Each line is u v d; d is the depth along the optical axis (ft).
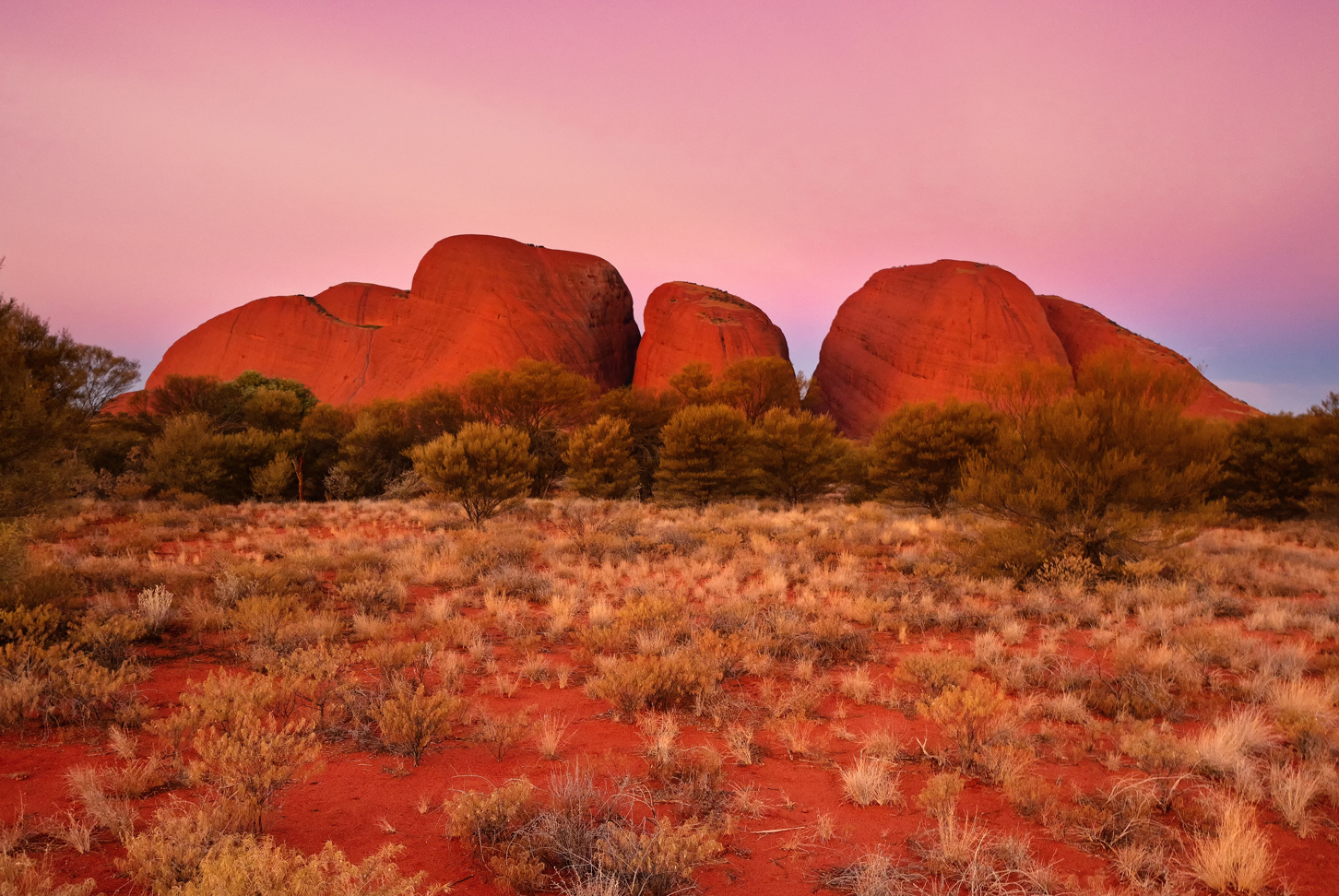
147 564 38.01
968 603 33.86
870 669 24.71
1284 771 15.62
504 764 15.61
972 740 16.24
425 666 22.84
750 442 96.78
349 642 26.68
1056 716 19.86
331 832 12.14
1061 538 41.68
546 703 20.30
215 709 16.08
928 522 69.31
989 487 43.01
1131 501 41.73
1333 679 22.50
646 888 10.47
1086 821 13.12
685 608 30.91
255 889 8.04
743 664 24.06
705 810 13.43
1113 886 11.05
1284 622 31.09
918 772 15.85
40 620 22.04
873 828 12.94
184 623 28.09
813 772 15.64
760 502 96.68
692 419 92.94
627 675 19.69
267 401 139.13
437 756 16.06
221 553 41.75
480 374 135.13
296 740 15.38
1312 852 12.41
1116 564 39.42
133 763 14.24
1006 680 22.47
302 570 37.19
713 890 10.69
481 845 11.64
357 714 17.85
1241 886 11.00
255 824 11.87
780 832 12.70
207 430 105.40
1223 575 42.88
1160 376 43.24
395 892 8.33
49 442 28.73
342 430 138.72
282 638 24.48
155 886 9.08
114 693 18.81
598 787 14.25
